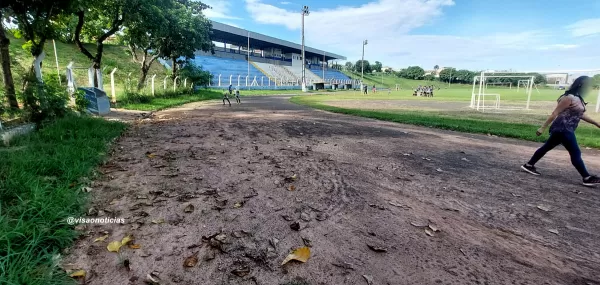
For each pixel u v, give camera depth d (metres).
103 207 3.58
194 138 8.17
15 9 8.91
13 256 2.36
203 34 29.83
